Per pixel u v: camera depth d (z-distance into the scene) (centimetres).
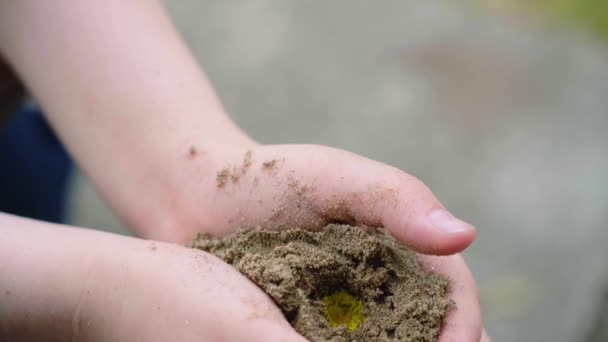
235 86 85
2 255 39
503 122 84
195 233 43
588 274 69
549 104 87
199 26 92
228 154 42
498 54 94
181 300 37
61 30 44
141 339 38
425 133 81
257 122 81
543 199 75
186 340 37
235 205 42
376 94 86
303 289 39
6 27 45
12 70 47
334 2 99
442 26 97
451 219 38
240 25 94
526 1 103
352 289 39
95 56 44
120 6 45
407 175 39
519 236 72
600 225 73
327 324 38
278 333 36
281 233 40
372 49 92
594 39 98
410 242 38
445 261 40
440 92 87
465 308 39
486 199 75
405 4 100
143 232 44
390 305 39
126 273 38
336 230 40
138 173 44
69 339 40
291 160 41
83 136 44
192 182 43
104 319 39
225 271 38
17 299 39
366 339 38
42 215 54
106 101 44
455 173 77
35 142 53
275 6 97
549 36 98
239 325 36
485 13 100
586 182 77
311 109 83
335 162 40
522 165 79
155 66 44
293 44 92
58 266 39
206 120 44
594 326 56
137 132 44
